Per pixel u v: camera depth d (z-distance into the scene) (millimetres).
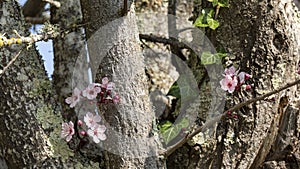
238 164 1859
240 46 1871
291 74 1875
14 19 1879
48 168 1804
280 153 1882
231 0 1887
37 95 1849
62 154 1829
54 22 2201
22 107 1823
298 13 1918
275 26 1867
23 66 1852
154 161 1776
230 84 1805
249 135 1851
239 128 1848
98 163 1865
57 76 2139
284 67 1865
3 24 1860
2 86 1824
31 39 1766
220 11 1898
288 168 1877
